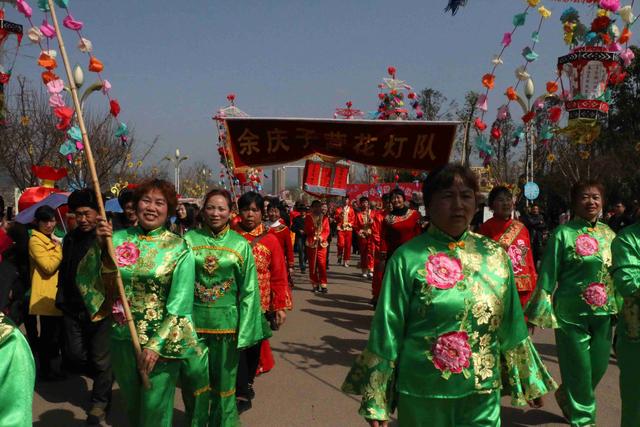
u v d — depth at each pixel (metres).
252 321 4.37
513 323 2.85
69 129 3.88
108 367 4.97
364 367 2.73
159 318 3.70
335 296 11.70
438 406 2.66
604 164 20.27
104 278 3.71
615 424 4.85
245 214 5.66
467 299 2.68
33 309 5.85
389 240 7.64
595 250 4.59
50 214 5.93
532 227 11.96
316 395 5.61
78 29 3.94
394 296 2.73
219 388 4.39
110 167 15.23
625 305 3.79
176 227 9.57
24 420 1.93
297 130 7.50
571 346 4.61
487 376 2.71
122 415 5.18
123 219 5.80
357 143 7.47
